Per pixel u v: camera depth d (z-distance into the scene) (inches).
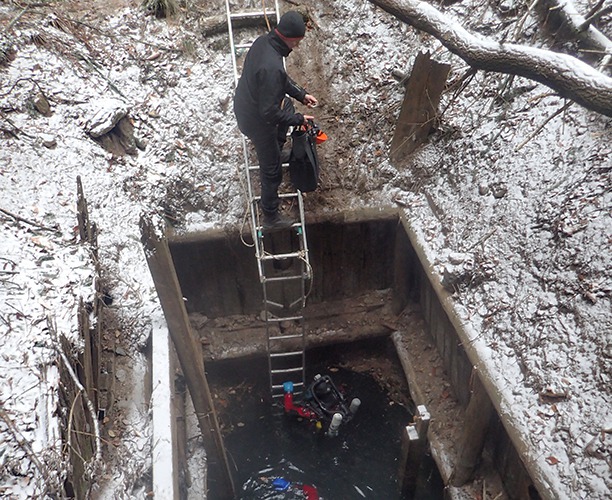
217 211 231.5
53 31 238.5
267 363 256.1
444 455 205.2
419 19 189.2
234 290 248.2
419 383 229.5
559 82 152.4
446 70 208.1
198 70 246.2
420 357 238.4
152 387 181.6
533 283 177.9
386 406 252.5
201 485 198.7
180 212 230.2
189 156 235.3
